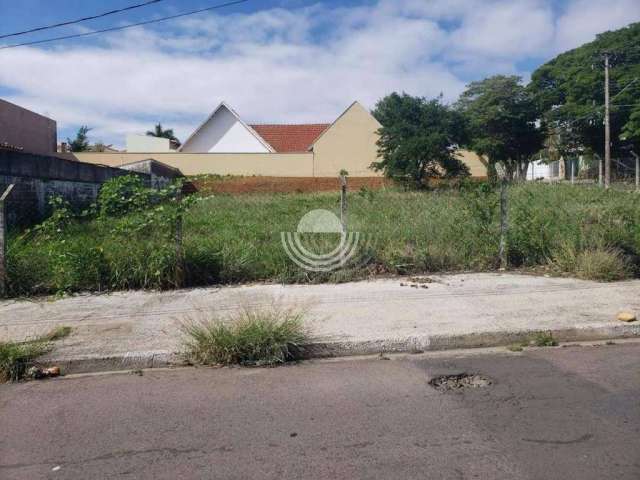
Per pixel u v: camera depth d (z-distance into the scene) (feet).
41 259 26.03
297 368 16.21
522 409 12.64
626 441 10.93
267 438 11.50
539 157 158.40
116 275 25.68
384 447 10.93
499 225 29.27
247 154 114.73
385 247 28.78
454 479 9.64
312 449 10.94
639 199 35.60
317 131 139.33
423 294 23.39
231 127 132.36
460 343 17.84
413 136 88.17
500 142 138.00
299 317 18.20
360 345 17.38
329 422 12.21
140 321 20.36
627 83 112.06
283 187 103.04
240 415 12.76
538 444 10.87
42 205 43.88
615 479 9.52
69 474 10.27
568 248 27.32
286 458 10.60
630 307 20.63
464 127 91.81
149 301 23.47
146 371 16.38
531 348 17.57
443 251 28.40
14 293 24.94
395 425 11.94
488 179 31.96
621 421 11.85
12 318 21.20
